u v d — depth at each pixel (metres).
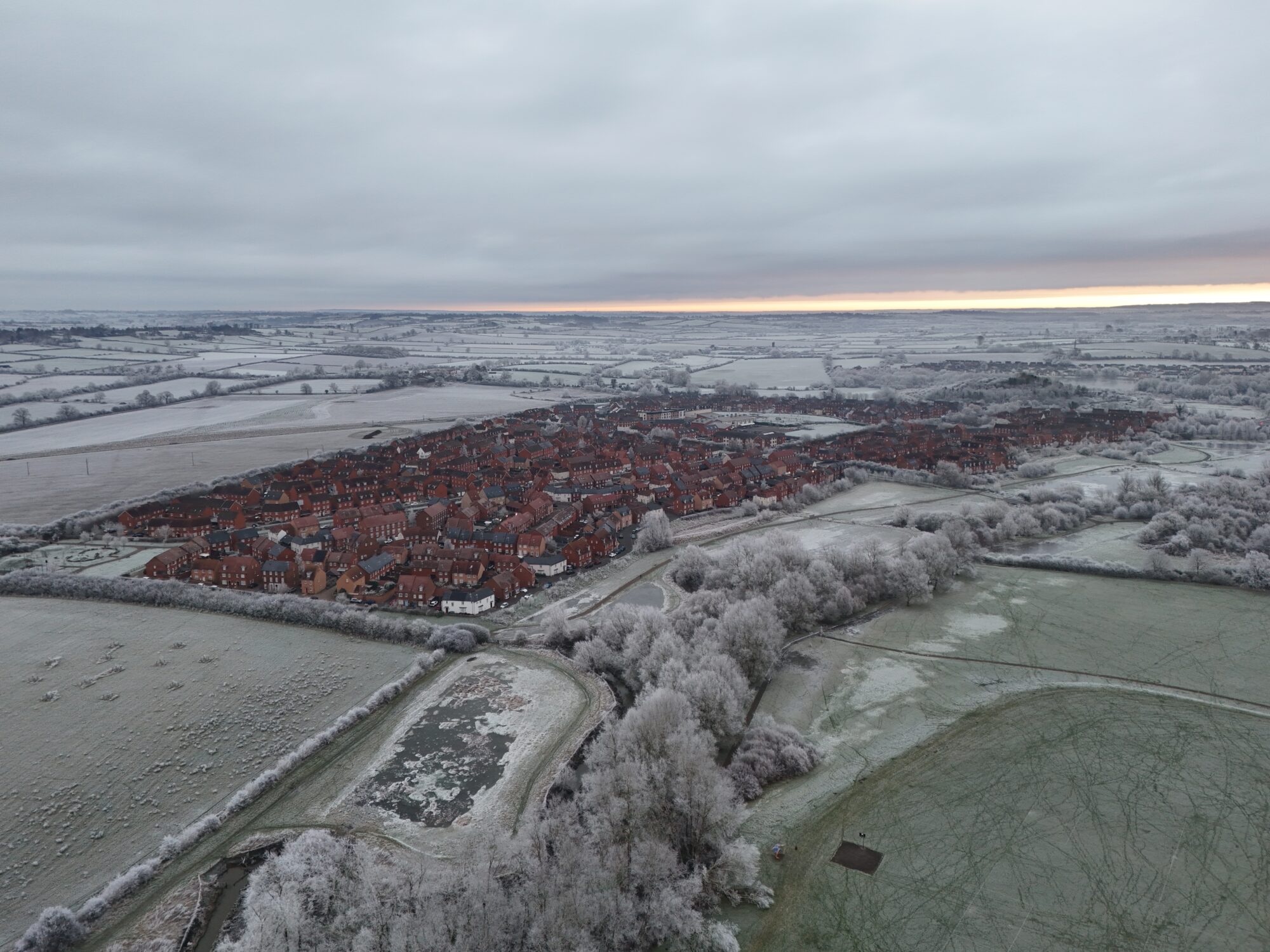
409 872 73.94
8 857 78.88
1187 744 96.56
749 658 112.94
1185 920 70.19
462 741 99.12
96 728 100.94
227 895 74.56
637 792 79.25
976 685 113.12
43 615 136.62
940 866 77.75
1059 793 88.06
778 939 69.62
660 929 68.50
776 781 92.25
